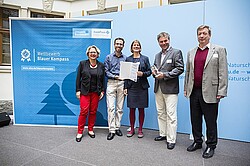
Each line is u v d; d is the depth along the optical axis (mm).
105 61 3494
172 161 2580
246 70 3270
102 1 5895
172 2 5129
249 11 3199
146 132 3783
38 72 3896
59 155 2705
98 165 2447
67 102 3926
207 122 2719
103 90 3469
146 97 3352
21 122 4012
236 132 3391
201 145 2977
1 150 2832
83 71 3299
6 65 5949
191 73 2793
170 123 3012
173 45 3738
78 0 6410
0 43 5879
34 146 2996
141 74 3203
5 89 5727
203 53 2697
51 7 6266
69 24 3783
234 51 3322
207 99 2615
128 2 5551
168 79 2980
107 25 3754
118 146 3053
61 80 3895
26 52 3863
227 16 3334
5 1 5727
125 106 4188
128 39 4129
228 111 3422
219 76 2553
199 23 3527
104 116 3900
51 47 3836
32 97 3951
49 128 3873
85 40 3797
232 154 2824
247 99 3295
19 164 2438
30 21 3803
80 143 3150
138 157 2682
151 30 3914
